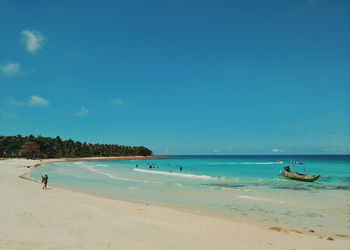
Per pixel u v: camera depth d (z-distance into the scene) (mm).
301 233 10977
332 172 47656
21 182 27234
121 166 76062
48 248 8398
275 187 26250
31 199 16938
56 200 16906
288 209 15906
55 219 12070
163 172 48500
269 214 14617
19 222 11383
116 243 9102
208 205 17188
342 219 13492
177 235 10258
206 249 8773
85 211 13930
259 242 9664
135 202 18203
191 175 39688
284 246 9281
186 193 22375
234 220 13203
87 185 28266
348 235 10828
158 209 15289
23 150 108562
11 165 60219
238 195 21188
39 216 12516
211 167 66438
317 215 14367
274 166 69500
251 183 29812
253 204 17469
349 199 19266
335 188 25375
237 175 40219
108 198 19859
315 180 32719
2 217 12148
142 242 9289
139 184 29156
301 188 25359
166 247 8852
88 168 63188
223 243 9445
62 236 9664
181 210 15570
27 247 8422
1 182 26188
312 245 9438
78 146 160125
